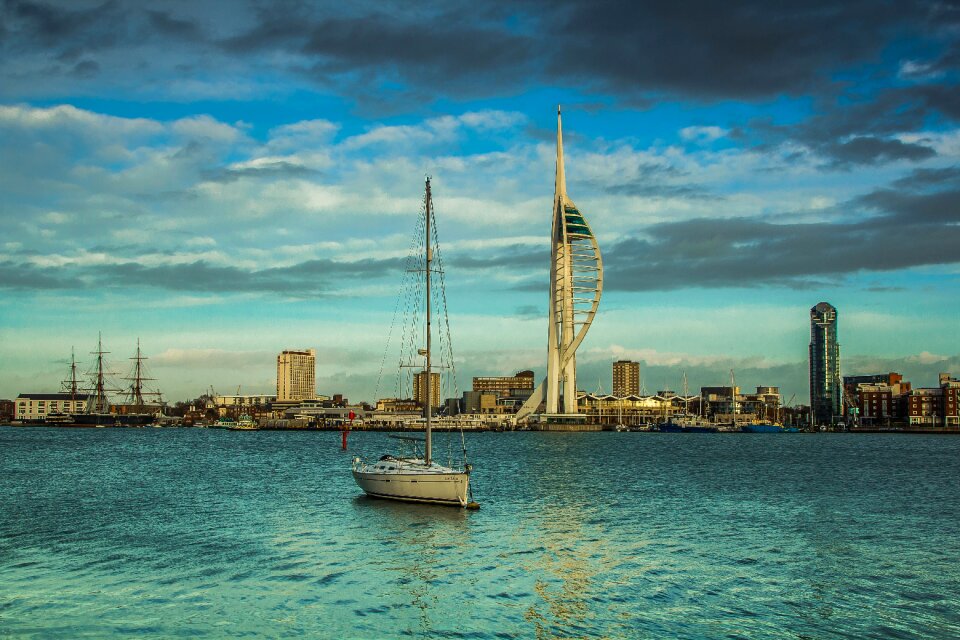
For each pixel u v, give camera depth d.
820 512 69.50
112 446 195.38
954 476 110.31
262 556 48.53
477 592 40.94
